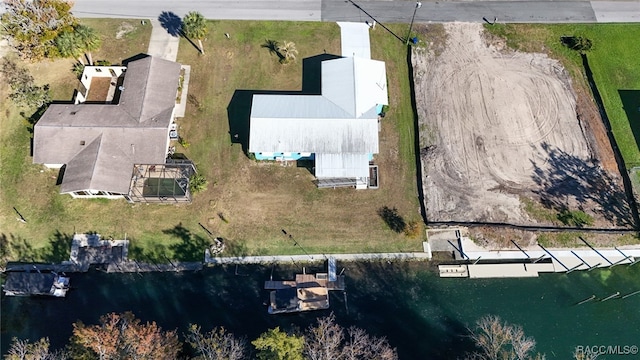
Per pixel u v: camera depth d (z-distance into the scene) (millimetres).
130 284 50781
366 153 54781
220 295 50625
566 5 68188
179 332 48656
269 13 67000
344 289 51375
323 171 53875
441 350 49250
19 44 58156
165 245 52344
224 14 66500
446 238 54250
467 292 52031
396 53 64938
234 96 60719
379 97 58656
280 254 52656
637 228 54469
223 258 52062
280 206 54688
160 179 53719
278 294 49688
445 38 65875
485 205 55312
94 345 40156
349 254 52969
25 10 54250
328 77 59156
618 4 68250
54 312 49250
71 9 65250
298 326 49500
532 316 51031
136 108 55062
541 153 58312
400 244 53656
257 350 47688
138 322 44531
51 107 55406
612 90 62375
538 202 55562
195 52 63281
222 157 56938
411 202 55750
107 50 62656
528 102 61469
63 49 56250
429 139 58688
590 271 53188
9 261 51000
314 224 54031
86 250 51719
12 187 53969
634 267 53500
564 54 65125
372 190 56094
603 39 65938
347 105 56750
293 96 57844
